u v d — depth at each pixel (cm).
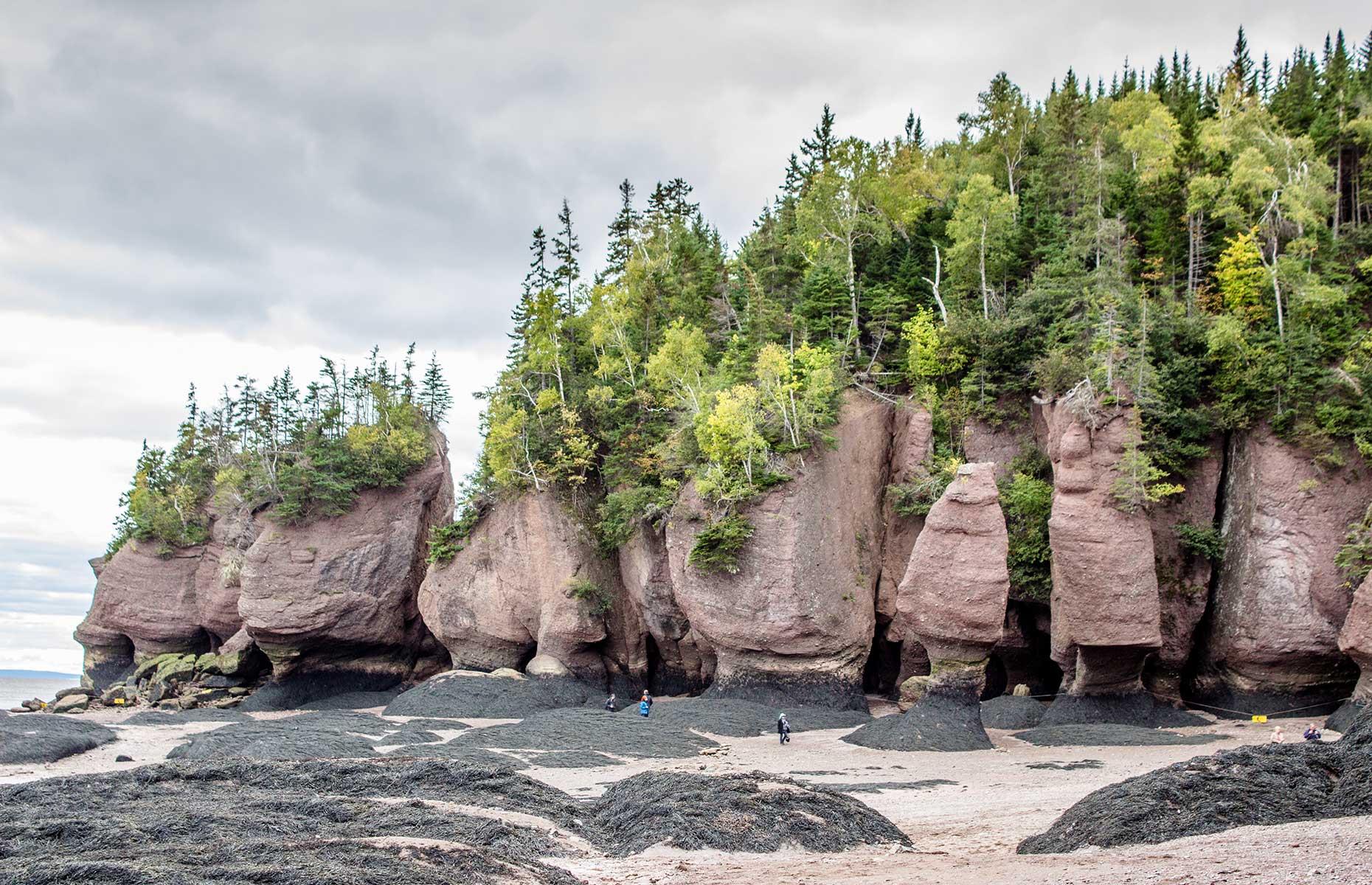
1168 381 5688
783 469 6359
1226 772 2498
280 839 2238
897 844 2561
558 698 6588
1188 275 6706
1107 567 5284
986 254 7469
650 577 7081
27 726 5288
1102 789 2636
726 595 6250
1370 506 5066
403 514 8525
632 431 7506
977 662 4900
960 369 6850
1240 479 5659
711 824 2544
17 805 2781
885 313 7256
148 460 10094
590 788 3584
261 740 4534
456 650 7769
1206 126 7562
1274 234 6319
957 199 8119
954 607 4809
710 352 7975
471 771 3112
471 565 7725
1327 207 6588
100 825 2362
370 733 5203
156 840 2281
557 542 7400
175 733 5766
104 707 7725
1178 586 5716
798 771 4016
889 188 8262
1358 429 5253
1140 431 5488
